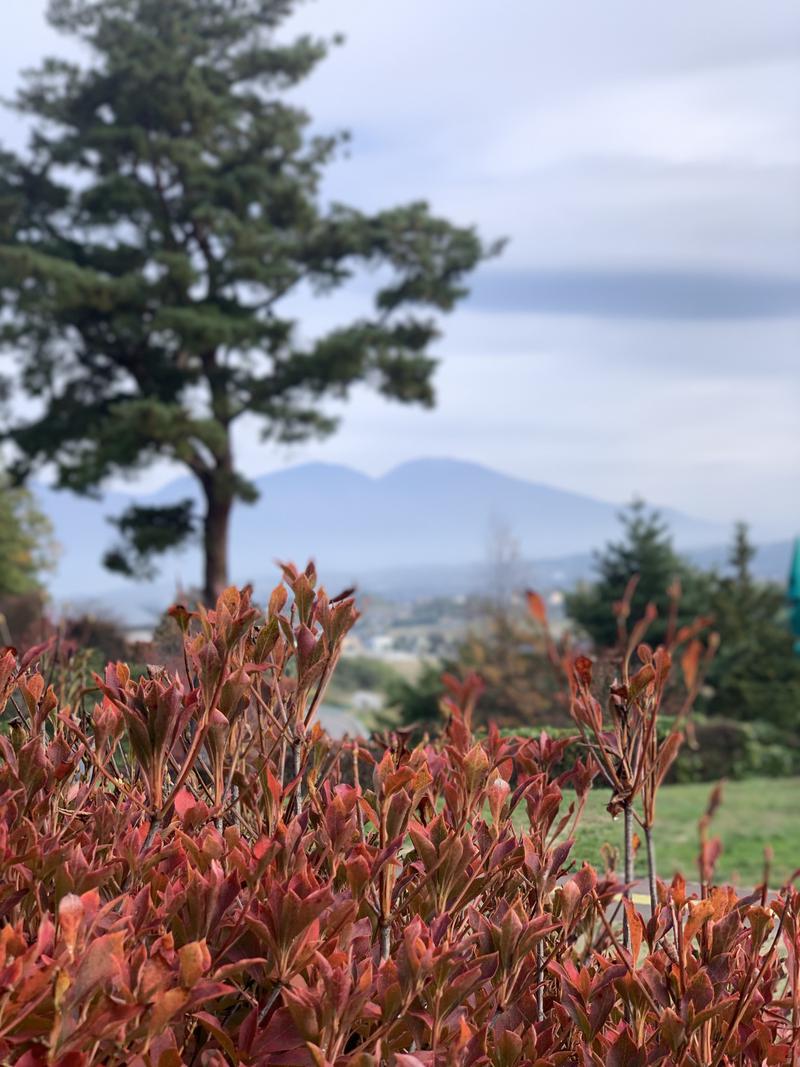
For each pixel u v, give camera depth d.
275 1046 1.47
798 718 23.42
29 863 1.69
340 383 34.50
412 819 2.00
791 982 1.95
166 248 34.19
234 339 32.38
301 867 1.71
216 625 1.92
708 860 2.13
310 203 34.84
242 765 2.09
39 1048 1.31
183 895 1.57
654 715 2.30
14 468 34.81
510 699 12.59
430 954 1.54
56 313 32.12
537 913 2.00
